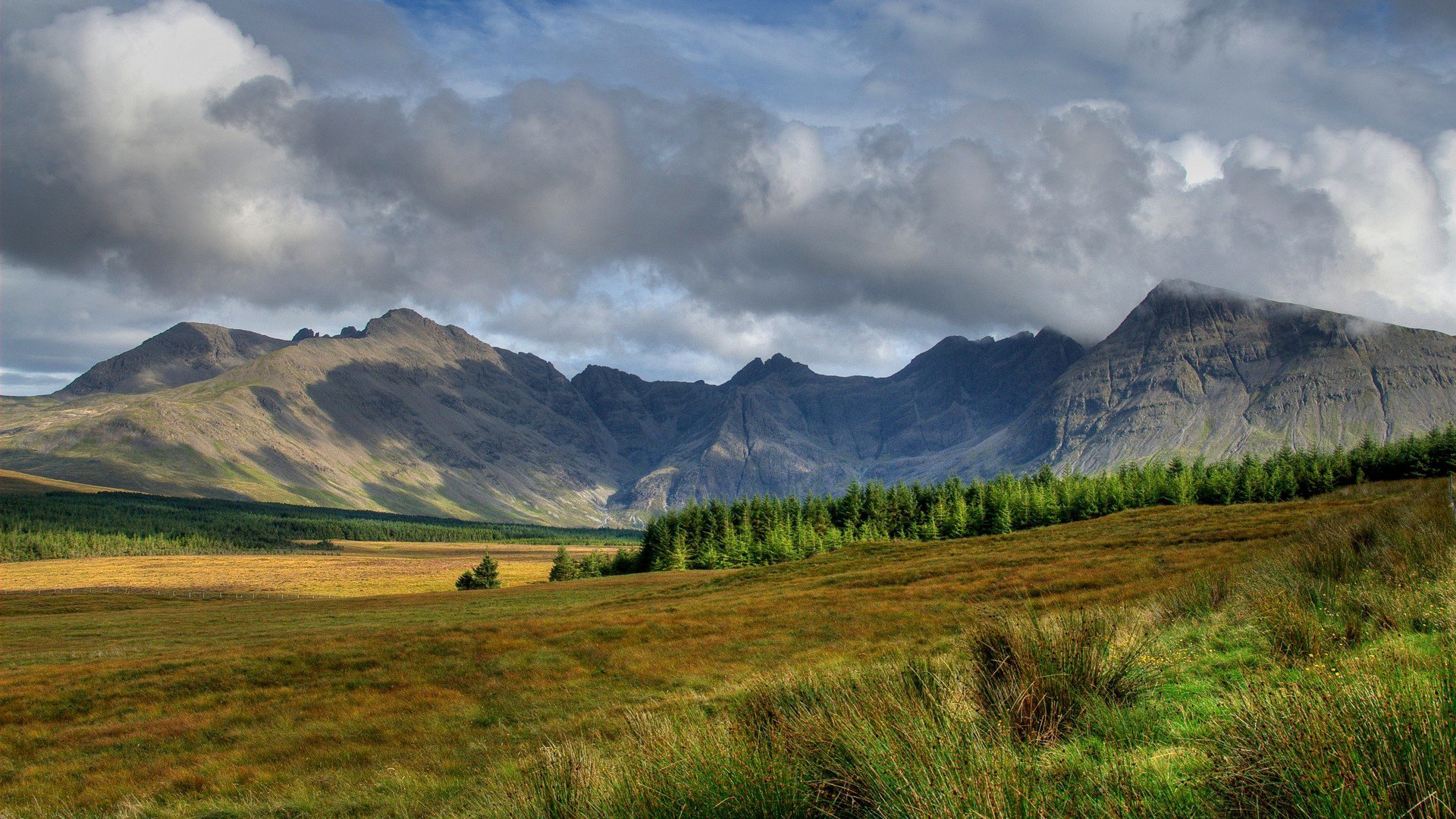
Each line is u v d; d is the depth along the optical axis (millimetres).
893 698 5957
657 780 5578
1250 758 4078
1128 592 25562
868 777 4867
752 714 6793
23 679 30125
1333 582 11148
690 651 28469
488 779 13367
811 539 107562
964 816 3893
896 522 116750
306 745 19500
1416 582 10023
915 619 30156
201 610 79000
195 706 24891
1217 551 38156
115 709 25109
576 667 27141
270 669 28875
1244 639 9203
